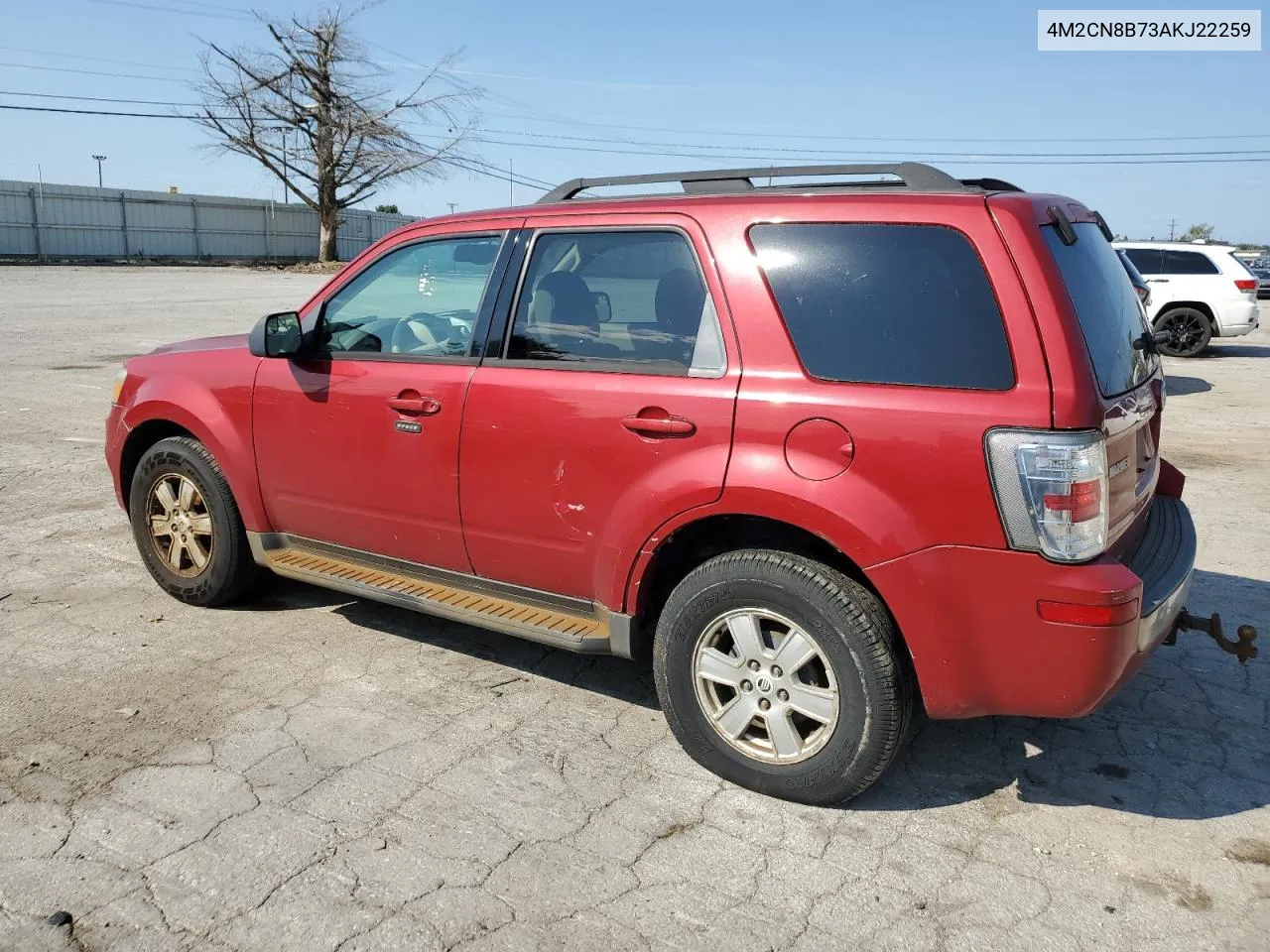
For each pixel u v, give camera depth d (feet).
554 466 11.78
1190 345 53.67
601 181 12.55
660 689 11.43
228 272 148.56
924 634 9.71
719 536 11.45
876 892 9.27
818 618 10.11
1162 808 10.75
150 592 16.78
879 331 10.00
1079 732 12.41
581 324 11.85
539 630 12.14
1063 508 9.07
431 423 12.77
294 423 14.20
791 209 10.65
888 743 10.06
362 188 174.81
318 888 9.20
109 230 161.89
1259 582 17.54
